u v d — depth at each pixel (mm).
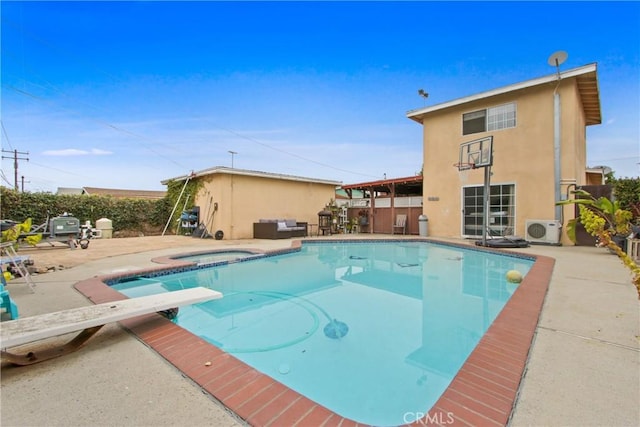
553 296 3447
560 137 8883
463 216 10797
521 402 1556
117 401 1635
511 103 9781
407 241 10414
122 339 2436
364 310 3926
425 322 3504
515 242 8250
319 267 6707
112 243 9953
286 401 1620
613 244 2537
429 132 11688
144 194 28969
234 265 6816
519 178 9586
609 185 8266
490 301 4285
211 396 1673
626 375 1810
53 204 11742
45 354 2123
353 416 1871
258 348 2844
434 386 2207
